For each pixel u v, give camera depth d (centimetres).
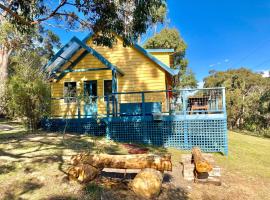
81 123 1198
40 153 782
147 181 521
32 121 1209
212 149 1015
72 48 1360
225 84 3803
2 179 556
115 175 638
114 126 1134
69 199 480
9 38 1156
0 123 1593
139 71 1474
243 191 606
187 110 1166
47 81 1348
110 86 1464
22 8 665
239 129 2762
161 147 1038
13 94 1133
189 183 633
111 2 698
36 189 520
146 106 1128
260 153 1130
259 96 2677
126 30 742
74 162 619
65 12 777
